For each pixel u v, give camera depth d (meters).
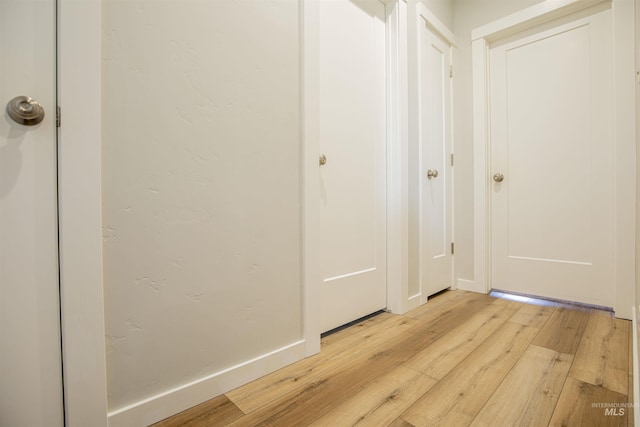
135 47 0.81
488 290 2.21
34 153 0.68
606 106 1.76
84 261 0.74
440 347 1.32
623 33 1.65
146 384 0.84
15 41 0.66
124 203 0.80
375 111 1.75
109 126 0.78
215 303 0.98
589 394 0.96
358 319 1.66
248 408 0.91
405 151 1.79
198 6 0.93
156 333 0.86
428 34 2.06
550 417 0.85
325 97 1.46
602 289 1.79
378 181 1.77
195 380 0.93
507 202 2.15
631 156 1.62
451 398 0.95
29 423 0.69
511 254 2.14
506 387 1.00
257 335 1.09
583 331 1.47
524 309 1.82
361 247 1.66
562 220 1.93
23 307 0.68
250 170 1.07
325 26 1.46
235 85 1.02
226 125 1.00
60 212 0.71
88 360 0.74
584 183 1.84
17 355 0.67
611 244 1.75
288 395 0.98
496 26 2.11
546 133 1.98
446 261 2.24
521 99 2.08
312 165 1.26
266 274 1.12
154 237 0.85
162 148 0.86
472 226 2.25
